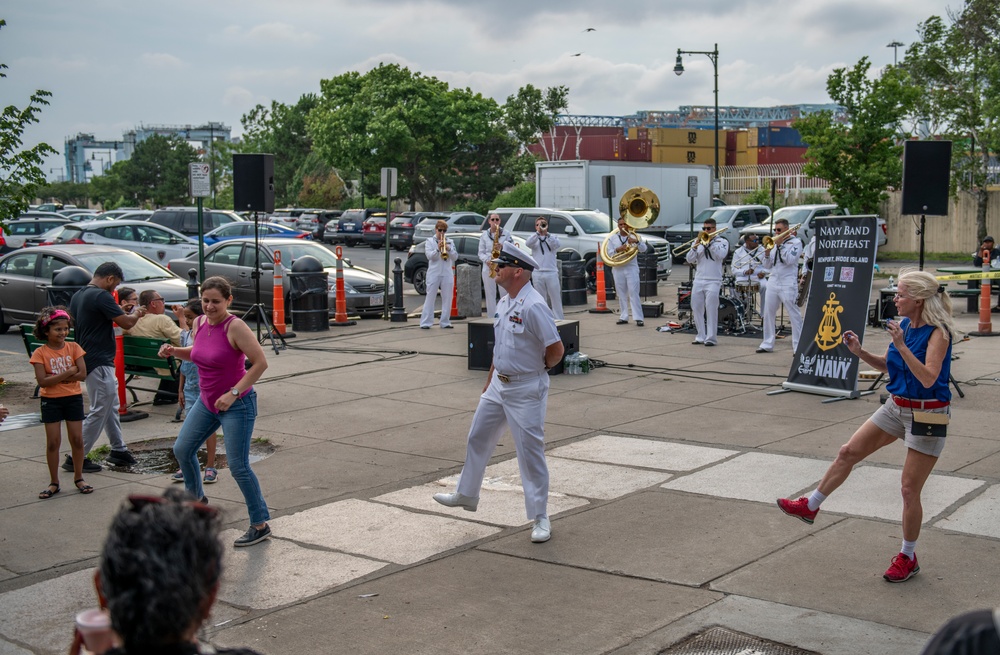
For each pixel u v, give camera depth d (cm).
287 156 7600
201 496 685
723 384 1191
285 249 1895
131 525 205
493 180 5412
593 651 489
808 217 2995
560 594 562
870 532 652
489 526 688
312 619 536
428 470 835
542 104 5528
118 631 204
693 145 5306
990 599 539
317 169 6925
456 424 1002
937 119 3056
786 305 1378
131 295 912
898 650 482
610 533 664
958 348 1419
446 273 1714
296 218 4941
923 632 502
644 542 645
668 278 2794
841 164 3030
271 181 1517
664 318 1847
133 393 1123
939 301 552
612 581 580
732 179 4466
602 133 5719
